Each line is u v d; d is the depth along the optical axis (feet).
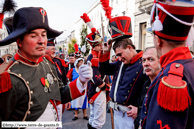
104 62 7.06
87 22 9.41
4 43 3.73
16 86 3.49
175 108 2.53
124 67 6.52
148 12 33.22
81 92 4.78
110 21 6.39
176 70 2.75
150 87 3.45
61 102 4.83
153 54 4.42
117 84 6.64
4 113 3.32
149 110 3.04
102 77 9.41
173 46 3.04
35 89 3.77
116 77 6.81
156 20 2.93
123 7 46.52
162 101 2.66
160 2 2.93
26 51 3.78
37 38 3.76
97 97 8.96
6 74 3.24
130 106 5.90
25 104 3.60
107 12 6.55
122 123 6.36
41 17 3.77
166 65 3.07
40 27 3.77
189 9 2.64
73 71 14.25
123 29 6.10
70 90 4.77
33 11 3.68
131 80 6.03
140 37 39.47
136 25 40.27
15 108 3.55
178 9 2.66
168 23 2.85
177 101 2.51
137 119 5.31
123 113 6.26
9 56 7.75
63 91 4.85
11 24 4.30
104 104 9.12
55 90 4.48
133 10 41.27
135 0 40.01
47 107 4.04
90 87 9.33
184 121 2.61
